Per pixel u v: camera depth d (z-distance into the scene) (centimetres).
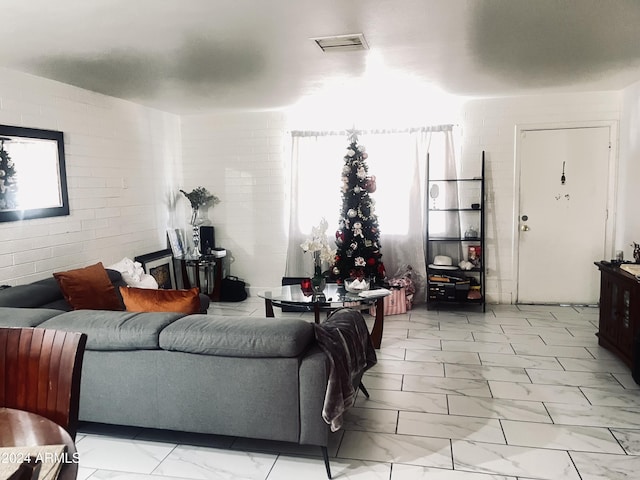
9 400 172
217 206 663
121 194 526
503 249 588
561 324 508
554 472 250
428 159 582
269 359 252
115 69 394
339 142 618
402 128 594
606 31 325
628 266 395
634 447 273
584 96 552
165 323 266
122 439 291
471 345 448
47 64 371
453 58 388
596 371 382
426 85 493
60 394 164
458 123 584
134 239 551
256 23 292
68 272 372
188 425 267
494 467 256
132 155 548
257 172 650
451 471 253
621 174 543
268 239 657
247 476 252
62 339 168
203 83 458
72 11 264
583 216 568
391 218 604
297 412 251
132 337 261
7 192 375
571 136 560
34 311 287
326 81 462
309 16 282
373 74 436
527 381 365
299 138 626
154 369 266
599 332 441
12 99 383
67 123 443
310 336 257
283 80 454
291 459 268
